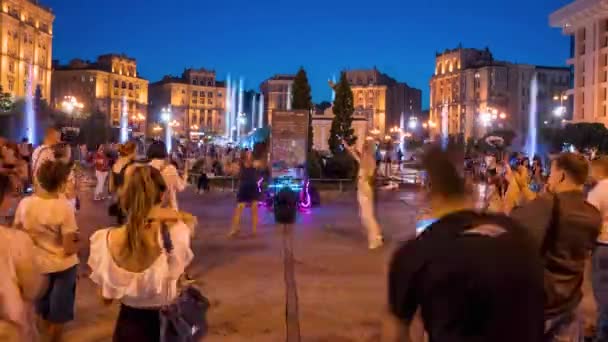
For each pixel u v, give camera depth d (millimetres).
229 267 9141
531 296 2229
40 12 106750
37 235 4703
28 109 69625
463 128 131375
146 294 3586
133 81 138875
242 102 170125
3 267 2951
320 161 26812
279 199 14438
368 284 8125
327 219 15086
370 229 10891
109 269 3592
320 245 11180
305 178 17344
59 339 5016
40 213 4695
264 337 5918
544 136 71812
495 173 17562
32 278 3123
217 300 7242
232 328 6188
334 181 25422
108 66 133750
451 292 2240
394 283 2422
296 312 6793
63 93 130125
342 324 6367
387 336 2449
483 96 125500
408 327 2428
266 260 9711
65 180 4887
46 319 4816
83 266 9094
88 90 128375
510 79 124812
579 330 3955
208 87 156500
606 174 5250
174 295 3660
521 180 11945
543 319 2264
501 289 2195
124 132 103125
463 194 2562
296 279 8391
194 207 17766
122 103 135125
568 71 127875
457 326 2234
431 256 2316
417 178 28172
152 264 3584
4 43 95000
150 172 3693
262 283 8141
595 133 66500
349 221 14711
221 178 24453
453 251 2285
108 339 5797
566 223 3816
